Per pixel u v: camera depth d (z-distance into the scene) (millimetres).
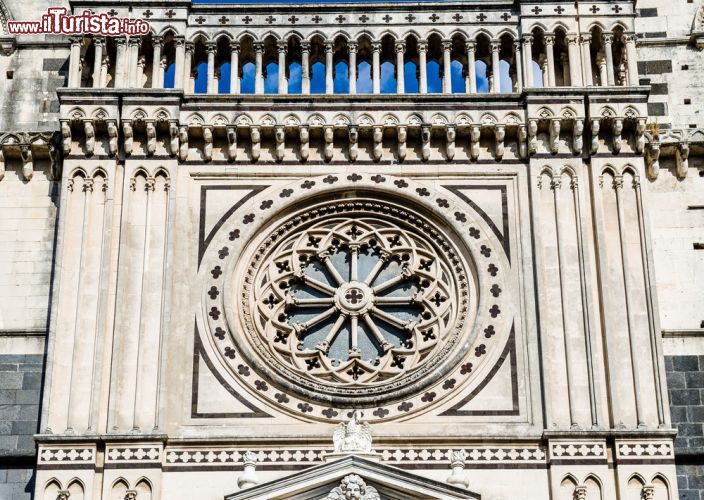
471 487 49781
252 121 55656
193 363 52188
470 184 55156
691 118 58125
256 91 56812
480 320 52750
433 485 47656
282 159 55594
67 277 53125
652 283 53000
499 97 55875
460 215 54594
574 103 55500
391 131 55750
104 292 52750
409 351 52688
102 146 55219
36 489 49469
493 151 55625
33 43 59344
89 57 57594
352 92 56469
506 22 57719
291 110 55938
